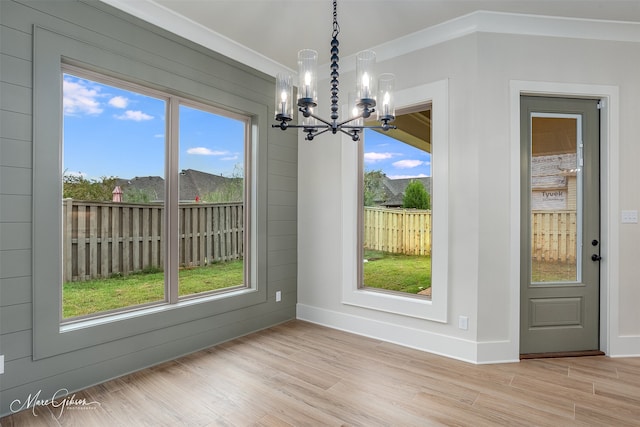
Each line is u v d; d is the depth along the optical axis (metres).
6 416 1.95
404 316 3.06
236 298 3.23
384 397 2.18
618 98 2.79
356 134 2.12
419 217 3.14
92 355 2.30
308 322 3.73
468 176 2.74
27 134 2.01
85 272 2.38
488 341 2.70
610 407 2.05
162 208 2.81
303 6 2.53
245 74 3.30
